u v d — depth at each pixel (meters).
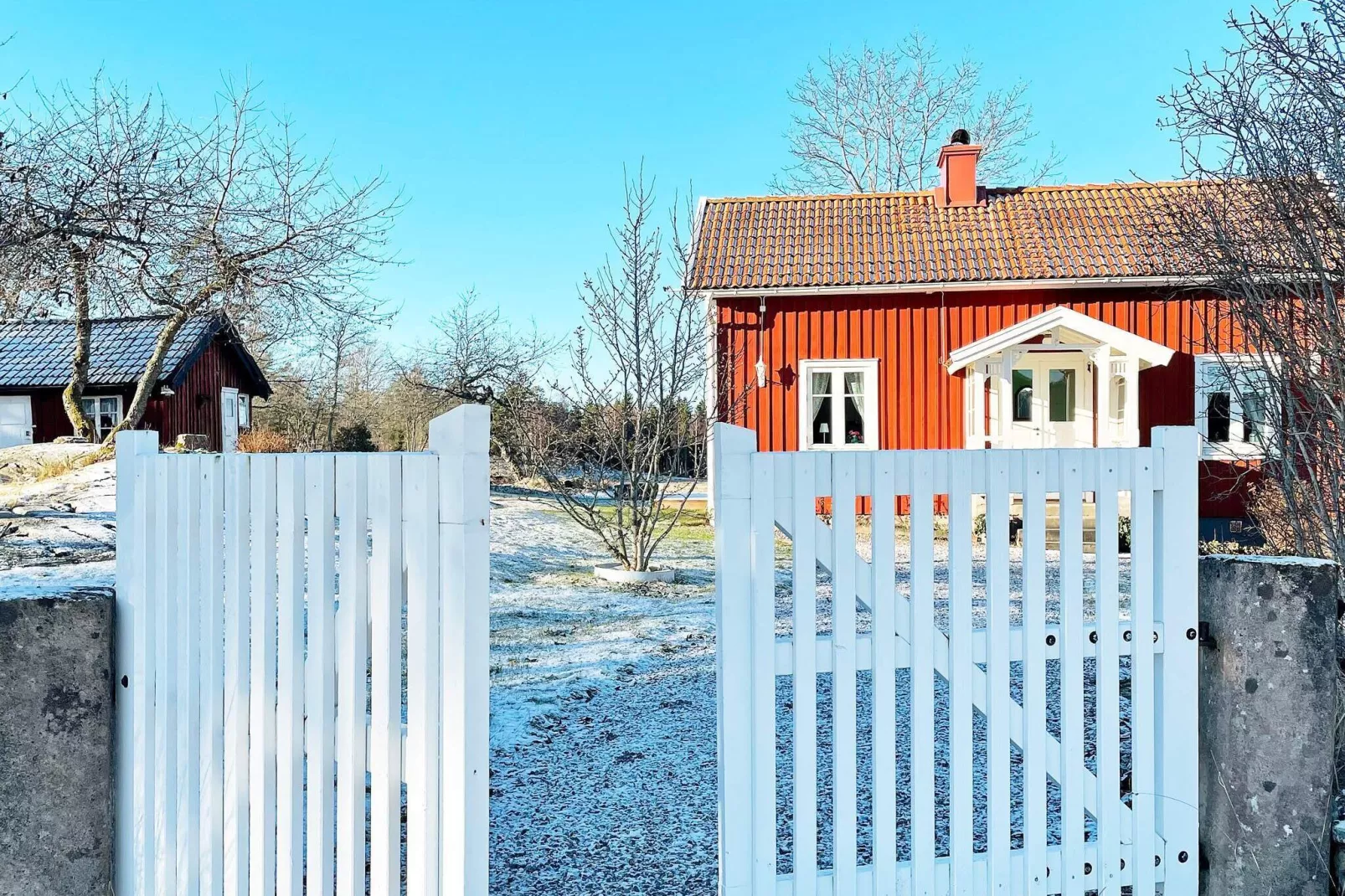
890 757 2.39
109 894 2.31
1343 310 4.20
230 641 2.27
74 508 11.02
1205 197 4.72
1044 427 13.85
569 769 3.90
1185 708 2.56
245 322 14.02
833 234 15.54
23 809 2.18
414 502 2.14
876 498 2.38
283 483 2.23
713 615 7.40
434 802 2.10
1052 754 2.51
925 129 28.38
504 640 6.47
